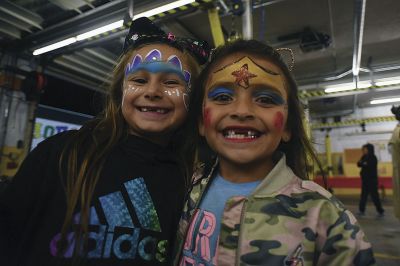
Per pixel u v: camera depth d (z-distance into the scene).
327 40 3.79
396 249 2.98
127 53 1.02
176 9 2.70
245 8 2.35
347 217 0.68
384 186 8.40
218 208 0.81
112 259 0.74
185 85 0.97
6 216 0.81
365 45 4.21
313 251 0.66
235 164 0.83
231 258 0.72
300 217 0.69
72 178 0.81
